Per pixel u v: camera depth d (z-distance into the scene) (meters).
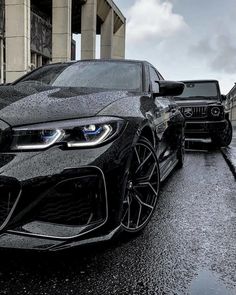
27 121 2.19
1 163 2.07
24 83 3.31
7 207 2.05
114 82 3.60
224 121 8.48
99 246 2.54
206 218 3.31
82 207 2.14
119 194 2.29
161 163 3.82
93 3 17.17
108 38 21.22
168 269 2.30
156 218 3.28
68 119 2.23
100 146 2.21
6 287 2.05
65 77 3.68
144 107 2.95
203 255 2.52
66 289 2.04
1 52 15.61
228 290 2.07
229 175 5.34
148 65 4.08
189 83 9.75
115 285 2.09
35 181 2.03
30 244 2.04
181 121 5.44
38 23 18.56
